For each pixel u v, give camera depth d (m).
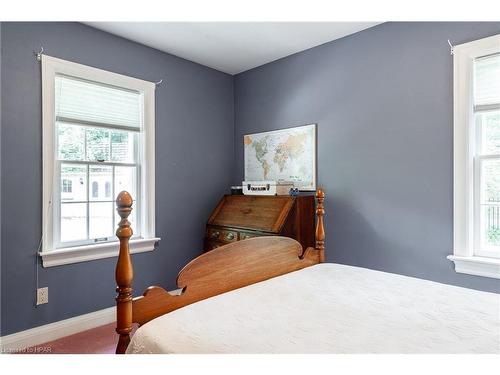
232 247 1.75
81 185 2.63
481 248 2.22
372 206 2.70
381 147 2.64
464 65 2.22
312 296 1.56
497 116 2.19
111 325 2.66
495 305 1.43
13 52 2.22
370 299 1.52
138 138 2.99
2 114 2.18
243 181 3.66
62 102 2.48
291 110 3.27
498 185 2.18
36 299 2.33
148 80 3.02
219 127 3.69
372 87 2.69
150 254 3.05
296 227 2.87
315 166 3.07
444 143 2.31
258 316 1.33
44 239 2.35
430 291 1.62
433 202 2.37
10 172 2.21
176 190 3.26
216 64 3.51
